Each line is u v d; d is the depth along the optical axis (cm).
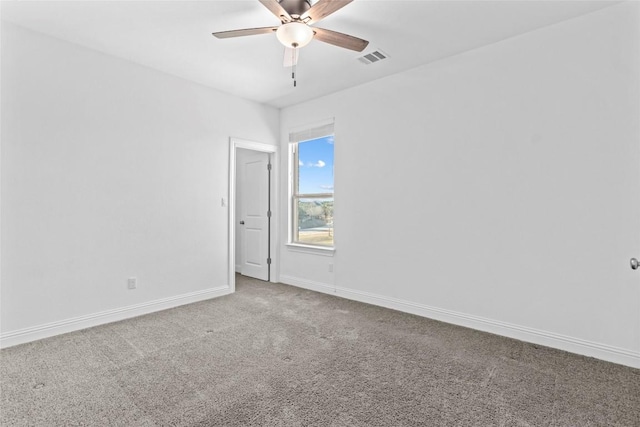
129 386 196
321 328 294
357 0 223
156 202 341
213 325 300
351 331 286
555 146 253
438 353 243
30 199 262
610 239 231
